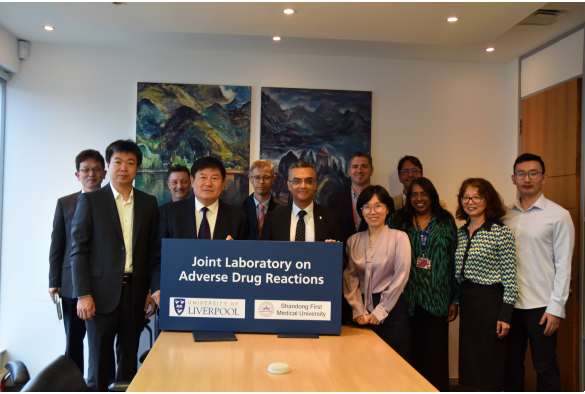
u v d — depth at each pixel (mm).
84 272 2652
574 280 3588
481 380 2918
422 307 3090
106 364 2705
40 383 1521
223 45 4188
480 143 4570
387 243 2623
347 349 2012
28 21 3539
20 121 4109
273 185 4305
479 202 2990
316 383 1619
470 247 3002
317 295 2193
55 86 4164
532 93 4211
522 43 4051
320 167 4355
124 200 2877
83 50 4203
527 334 3230
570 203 3688
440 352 3062
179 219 2791
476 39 3381
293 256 2186
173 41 4094
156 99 4223
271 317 2182
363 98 4422
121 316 2766
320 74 4422
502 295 2936
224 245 2182
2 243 4059
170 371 1708
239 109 4293
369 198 2652
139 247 2832
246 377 1662
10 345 4031
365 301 2623
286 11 2900
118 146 2820
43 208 4105
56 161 4141
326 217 2885
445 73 4562
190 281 2182
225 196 4250
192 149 4238
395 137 4492
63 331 4082
